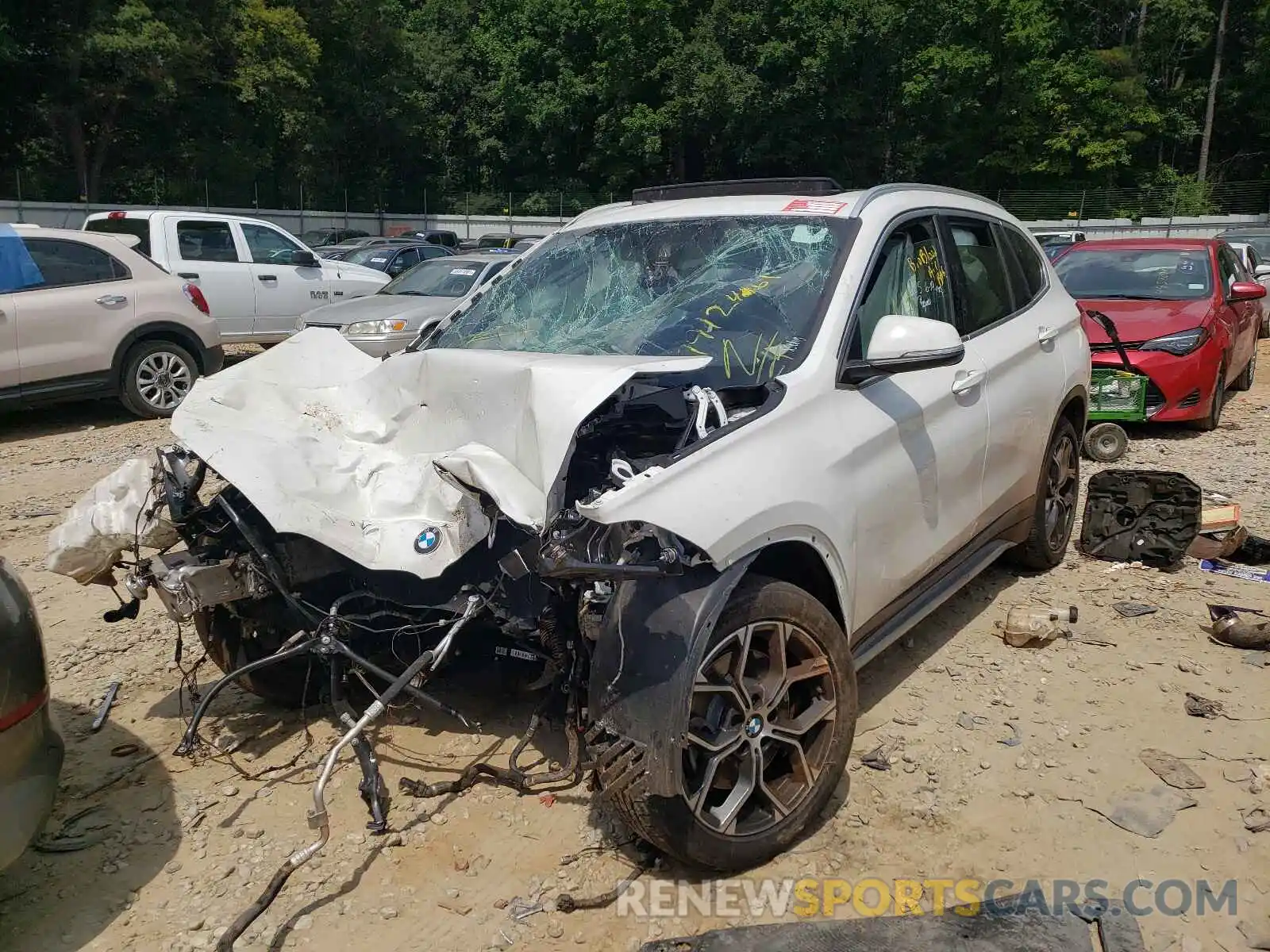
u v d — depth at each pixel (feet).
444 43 168.96
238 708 12.78
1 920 8.98
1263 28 150.61
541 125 153.17
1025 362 14.52
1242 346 32.30
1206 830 9.96
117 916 9.04
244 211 131.64
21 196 107.76
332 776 11.15
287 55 127.54
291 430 10.93
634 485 8.44
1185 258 30.27
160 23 105.50
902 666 13.58
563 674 10.25
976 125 141.08
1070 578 16.62
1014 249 15.76
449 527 9.90
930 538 12.08
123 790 10.96
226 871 9.60
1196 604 15.44
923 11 132.98
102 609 16.22
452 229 151.53
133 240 32.48
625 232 13.43
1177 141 157.17
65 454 27.84
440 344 13.48
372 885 9.37
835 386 10.52
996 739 11.69
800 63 139.13
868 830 10.06
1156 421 27.50
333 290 43.27
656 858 9.65
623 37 144.36
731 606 8.95
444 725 12.09
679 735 8.43
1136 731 11.80
